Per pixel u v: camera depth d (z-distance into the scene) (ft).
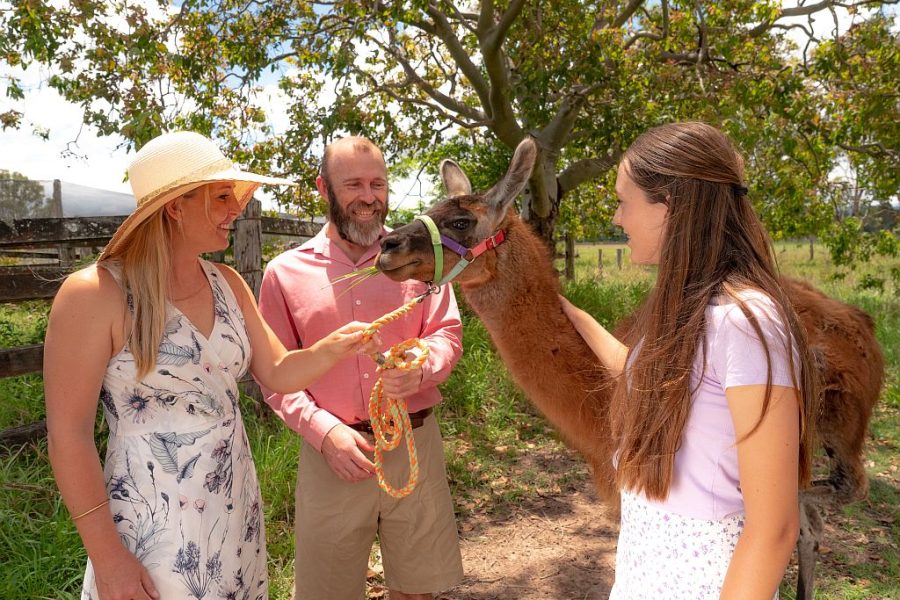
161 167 5.86
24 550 11.06
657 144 5.18
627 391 5.48
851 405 11.72
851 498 12.16
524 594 12.59
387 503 8.69
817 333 11.82
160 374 5.86
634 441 5.04
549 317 9.62
